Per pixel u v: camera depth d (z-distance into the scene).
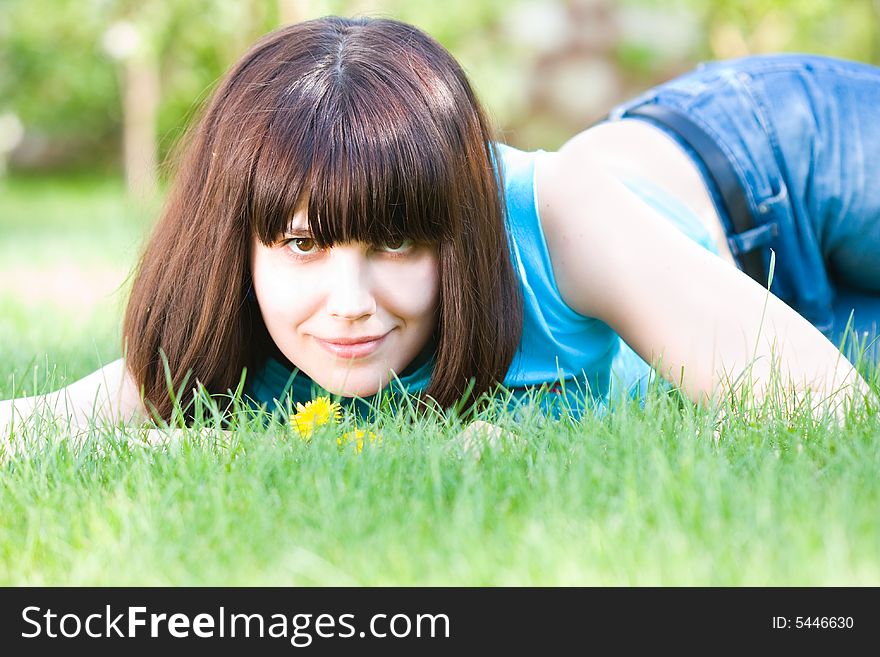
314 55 2.69
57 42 16.83
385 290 2.62
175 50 13.59
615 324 2.96
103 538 2.04
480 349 2.77
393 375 2.68
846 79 3.77
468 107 2.78
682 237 2.92
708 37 14.23
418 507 2.01
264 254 2.66
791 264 3.64
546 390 3.04
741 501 1.97
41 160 19.80
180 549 1.96
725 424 2.48
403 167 2.53
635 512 1.94
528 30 15.16
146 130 13.26
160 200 3.59
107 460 2.50
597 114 15.45
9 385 3.37
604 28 15.32
